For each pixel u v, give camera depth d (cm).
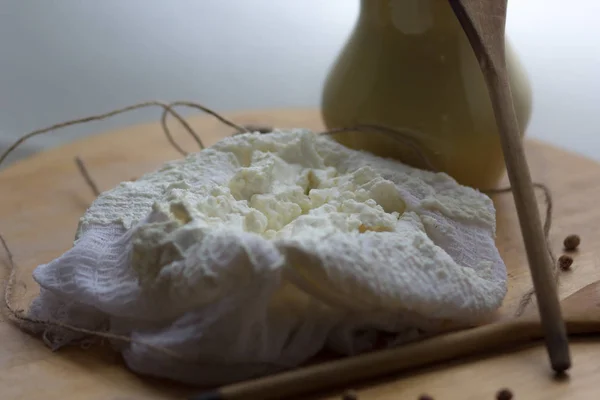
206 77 77
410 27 45
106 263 37
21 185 53
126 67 77
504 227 47
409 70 45
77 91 78
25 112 79
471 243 40
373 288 34
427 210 40
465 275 37
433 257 36
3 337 38
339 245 34
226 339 33
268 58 75
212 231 34
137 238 35
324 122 51
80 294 36
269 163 42
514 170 38
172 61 76
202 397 31
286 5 73
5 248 45
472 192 42
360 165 44
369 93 46
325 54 73
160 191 41
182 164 44
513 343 36
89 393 34
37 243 46
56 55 77
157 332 35
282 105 77
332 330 35
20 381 34
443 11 44
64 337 37
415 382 34
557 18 65
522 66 48
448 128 45
